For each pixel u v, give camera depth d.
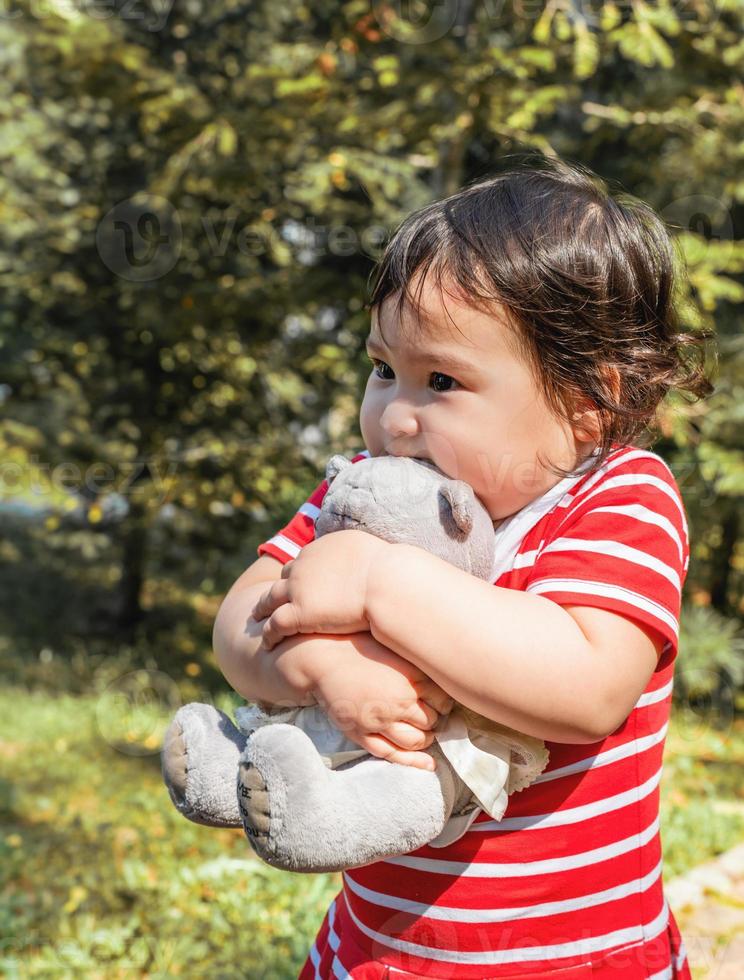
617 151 6.76
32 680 8.66
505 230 1.11
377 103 5.95
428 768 1.05
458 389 1.09
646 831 1.17
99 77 6.23
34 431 8.27
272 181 6.75
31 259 9.00
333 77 5.56
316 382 8.54
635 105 5.73
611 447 1.17
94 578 11.85
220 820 1.12
